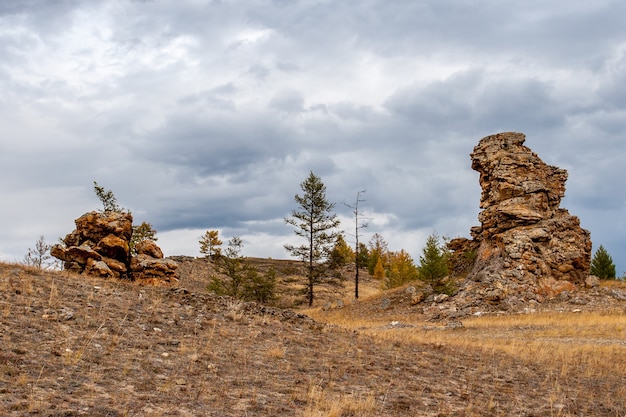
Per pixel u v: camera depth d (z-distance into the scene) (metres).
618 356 20.00
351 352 15.66
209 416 8.34
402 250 88.38
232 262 48.81
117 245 25.67
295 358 13.74
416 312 43.97
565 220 46.38
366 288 76.75
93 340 12.07
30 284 15.98
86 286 17.91
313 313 50.03
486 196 51.16
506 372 15.41
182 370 10.95
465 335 29.22
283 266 85.88
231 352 13.20
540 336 27.84
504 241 46.03
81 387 8.88
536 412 11.00
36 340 11.20
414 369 14.40
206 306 18.58
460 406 10.97
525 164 48.94
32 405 7.41
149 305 17.00
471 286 44.97
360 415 9.25
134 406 8.29
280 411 9.05
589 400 12.52
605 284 45.69
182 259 78.25
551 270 44.72
